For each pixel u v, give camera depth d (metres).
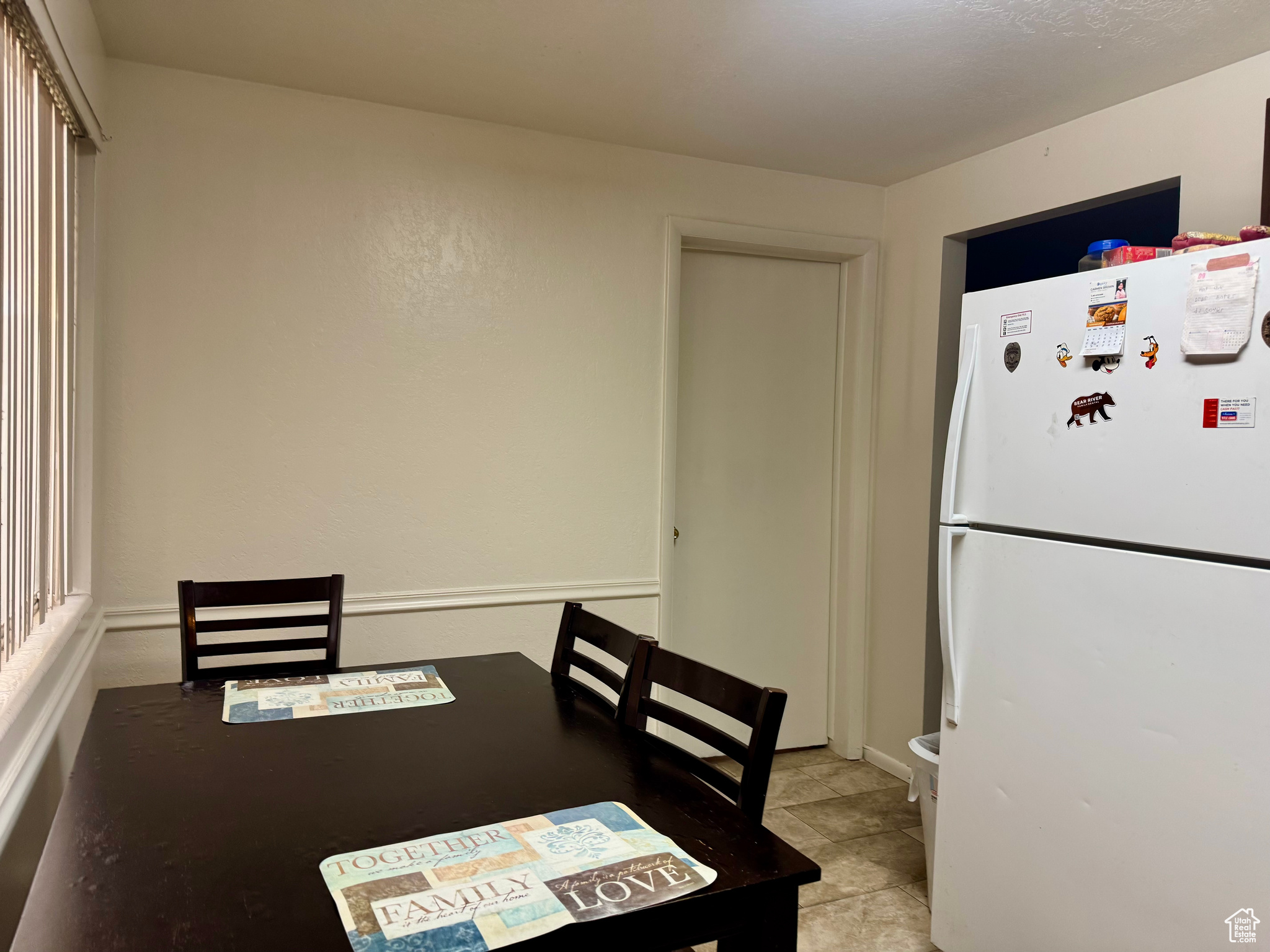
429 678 2.03
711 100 2.65
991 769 2.02
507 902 1.02
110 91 2.44
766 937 1.12
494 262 2.92
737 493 3.53
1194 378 1.62
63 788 1.91
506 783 1.41
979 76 2.42
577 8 2.08
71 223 2.19
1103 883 1.76
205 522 2.60
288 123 2.63
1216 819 1.57
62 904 1.00
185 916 0.98
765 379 3.55
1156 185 2.53
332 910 1.00
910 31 2.16
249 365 2.62
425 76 2.51
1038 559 1.92
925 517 3.31
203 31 2.26
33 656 1.61
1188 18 2.05
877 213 3.55
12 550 1.58
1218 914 1.57
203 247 2.56
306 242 2.67
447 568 2.90
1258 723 1.52
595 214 3.07
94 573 2.33
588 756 1.55
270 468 2.66
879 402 3.58
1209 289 1.59
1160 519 1.68
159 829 1.21
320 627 2.74
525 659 2.25
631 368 3.16
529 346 2.99
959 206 3.19
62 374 2.07
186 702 1.81
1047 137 2.84
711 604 3.50
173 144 2.51
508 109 2.76
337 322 2.72
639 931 1.03
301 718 1.72
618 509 3.16
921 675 3.32
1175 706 1.64
